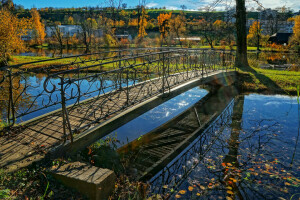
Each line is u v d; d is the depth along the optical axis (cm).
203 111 783
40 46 5866
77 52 3872
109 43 3706
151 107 560
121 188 329
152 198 334
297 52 3888
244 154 474
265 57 3127
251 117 702
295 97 907
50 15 11531
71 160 362
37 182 285
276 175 392
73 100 861
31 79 1255
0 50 1623
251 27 4903
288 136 557
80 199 271
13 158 321
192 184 377
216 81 1061
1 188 258
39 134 397
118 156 454
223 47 2797
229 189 359
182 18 4909
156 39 5006
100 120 447
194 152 493
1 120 559
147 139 558
